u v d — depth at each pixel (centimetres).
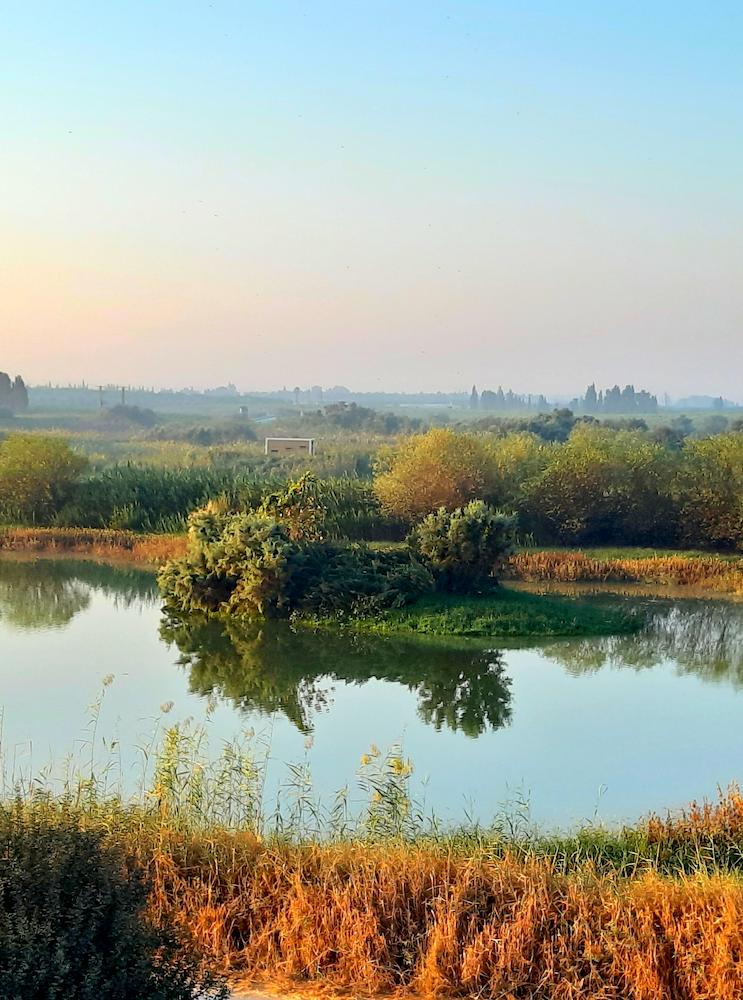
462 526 2398
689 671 1914
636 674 1889
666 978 750
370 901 816
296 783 1248
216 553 2348
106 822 899
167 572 2394
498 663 1955
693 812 1118
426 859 870
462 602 2341
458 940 784
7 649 2005
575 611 2303
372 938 784
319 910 809
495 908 812
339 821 1040
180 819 953
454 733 1513
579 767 1364
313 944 780
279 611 2311
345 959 775
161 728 1414
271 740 1459
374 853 883
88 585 2723
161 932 637
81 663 1900
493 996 742
